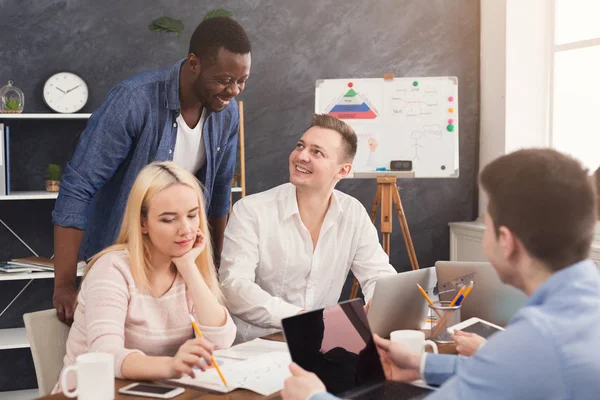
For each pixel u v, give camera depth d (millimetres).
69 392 1521
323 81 4336
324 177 2363
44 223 4129
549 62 4438
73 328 1864
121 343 1726
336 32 4504
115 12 4172
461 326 1978
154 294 1873
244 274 2322
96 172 2471
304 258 2467
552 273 1158
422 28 4602
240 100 4414
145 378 1604
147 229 1860
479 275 2076
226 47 2434
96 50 4156
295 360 1423
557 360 1062
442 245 4758
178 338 1900
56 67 4102
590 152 4141
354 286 4043
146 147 2582
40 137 4094
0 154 3732
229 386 1547
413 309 2074
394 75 4582
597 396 1053
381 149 4320
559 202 1114
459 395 1118
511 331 1111
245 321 2252
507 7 4375
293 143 4488
